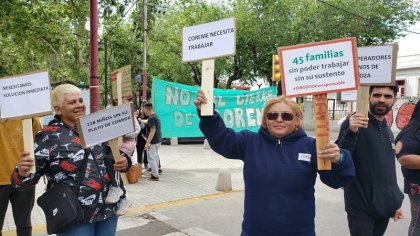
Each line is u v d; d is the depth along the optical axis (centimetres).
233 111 1471
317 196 782
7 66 2269
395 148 350
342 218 634
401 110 2494
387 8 2566
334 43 269
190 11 2694
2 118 309
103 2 1422
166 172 1061
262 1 2566
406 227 588
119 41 2112
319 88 271
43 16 1548
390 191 344
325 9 2530
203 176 1003
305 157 266
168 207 691
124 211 326
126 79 791
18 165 293
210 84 296
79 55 1734
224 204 714
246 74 2808
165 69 3069
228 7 2786
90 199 301
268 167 269
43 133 304
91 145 296
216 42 307
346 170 258
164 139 1877
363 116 303
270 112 278
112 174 318
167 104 1213
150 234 556
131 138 738
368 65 351
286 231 262
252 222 271
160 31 2845
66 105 312
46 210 294
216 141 291
